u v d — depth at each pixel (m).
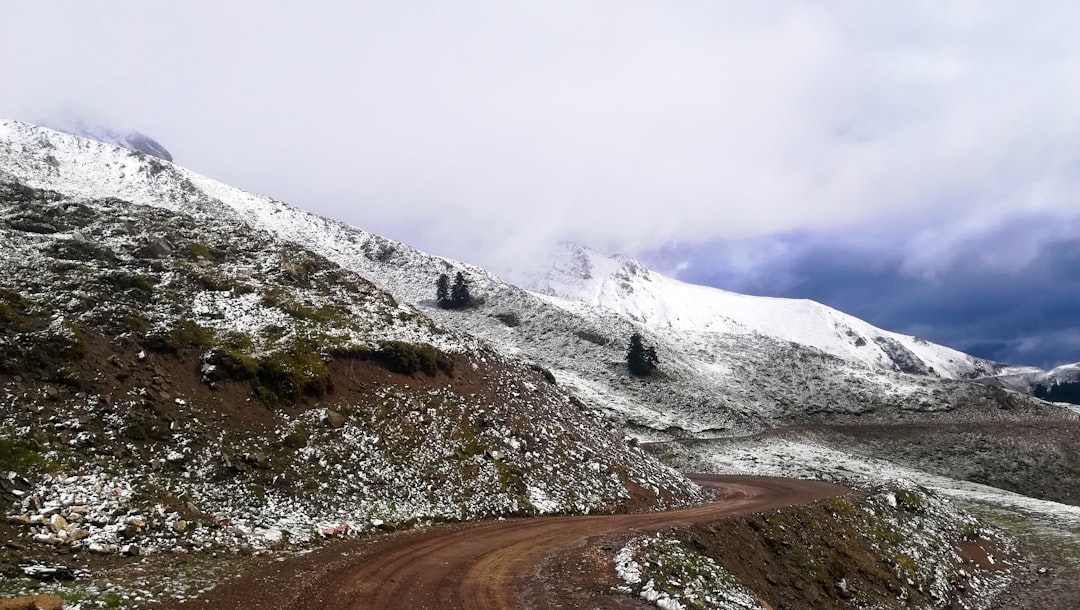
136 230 39.97
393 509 24.31
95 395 21.77
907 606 26.95
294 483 23.05
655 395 93.56
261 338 30.94
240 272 38.75
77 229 37.53
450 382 36.44
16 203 39.34
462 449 30.66
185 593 13.29
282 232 126.88
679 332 150.25
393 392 32.28
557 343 107.12
